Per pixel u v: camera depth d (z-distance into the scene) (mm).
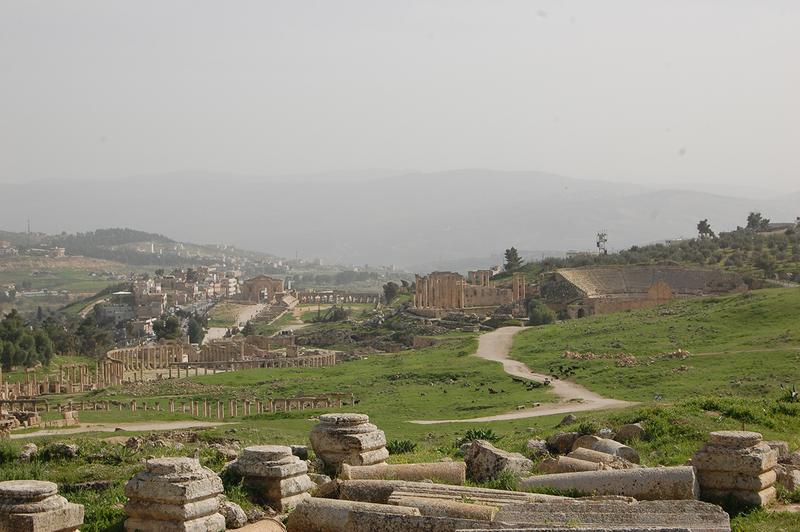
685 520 22578
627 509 23531
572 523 22359
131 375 146875
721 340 102875
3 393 109688
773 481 28188
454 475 29188
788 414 42625
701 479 27938
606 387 84625
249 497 25594
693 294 180125
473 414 75000
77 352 190500
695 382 80062
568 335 124500
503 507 23703
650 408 43906
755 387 73000
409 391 93625
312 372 118438
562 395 82000
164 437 43469
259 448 26953
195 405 95938
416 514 23281
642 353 101812
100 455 32562
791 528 24938
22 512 20672
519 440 42844
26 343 150250
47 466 31266
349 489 26359
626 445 36344
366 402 88125
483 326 169000
